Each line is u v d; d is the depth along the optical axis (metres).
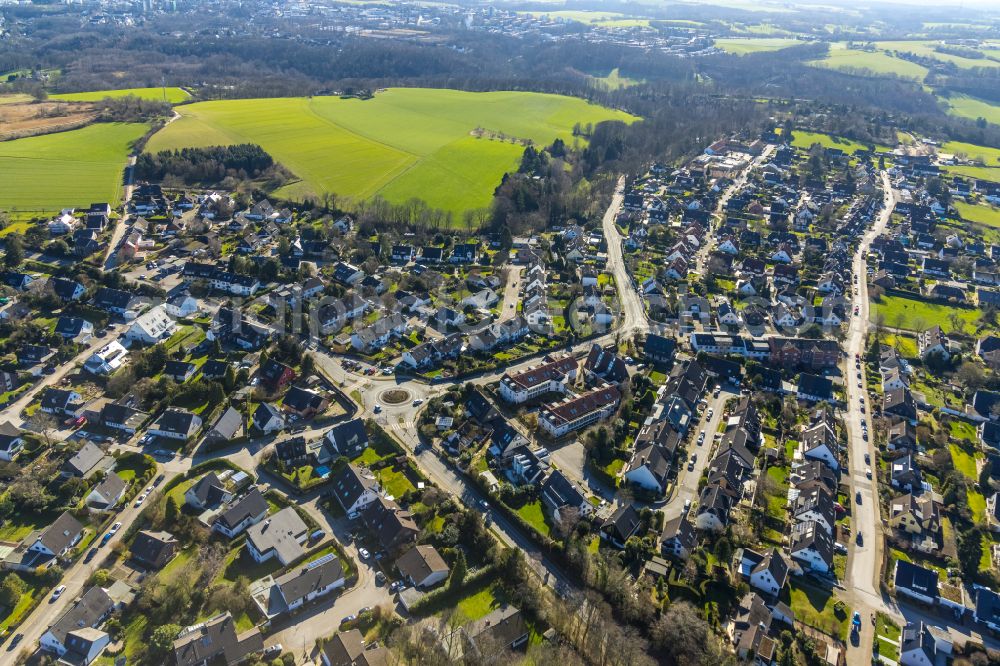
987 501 153.38
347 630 115.94
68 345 198.75
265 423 168.00
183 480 151.12
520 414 178.50
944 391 197.50
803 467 160.00
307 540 135.88
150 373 189.12
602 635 113.56
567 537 135.25
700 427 177.75
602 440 163.75
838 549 139.50
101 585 122.50
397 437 167.75
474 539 134.38
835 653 115.12
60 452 157.50
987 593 126.06
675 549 134.75
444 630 115.69
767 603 125.38
